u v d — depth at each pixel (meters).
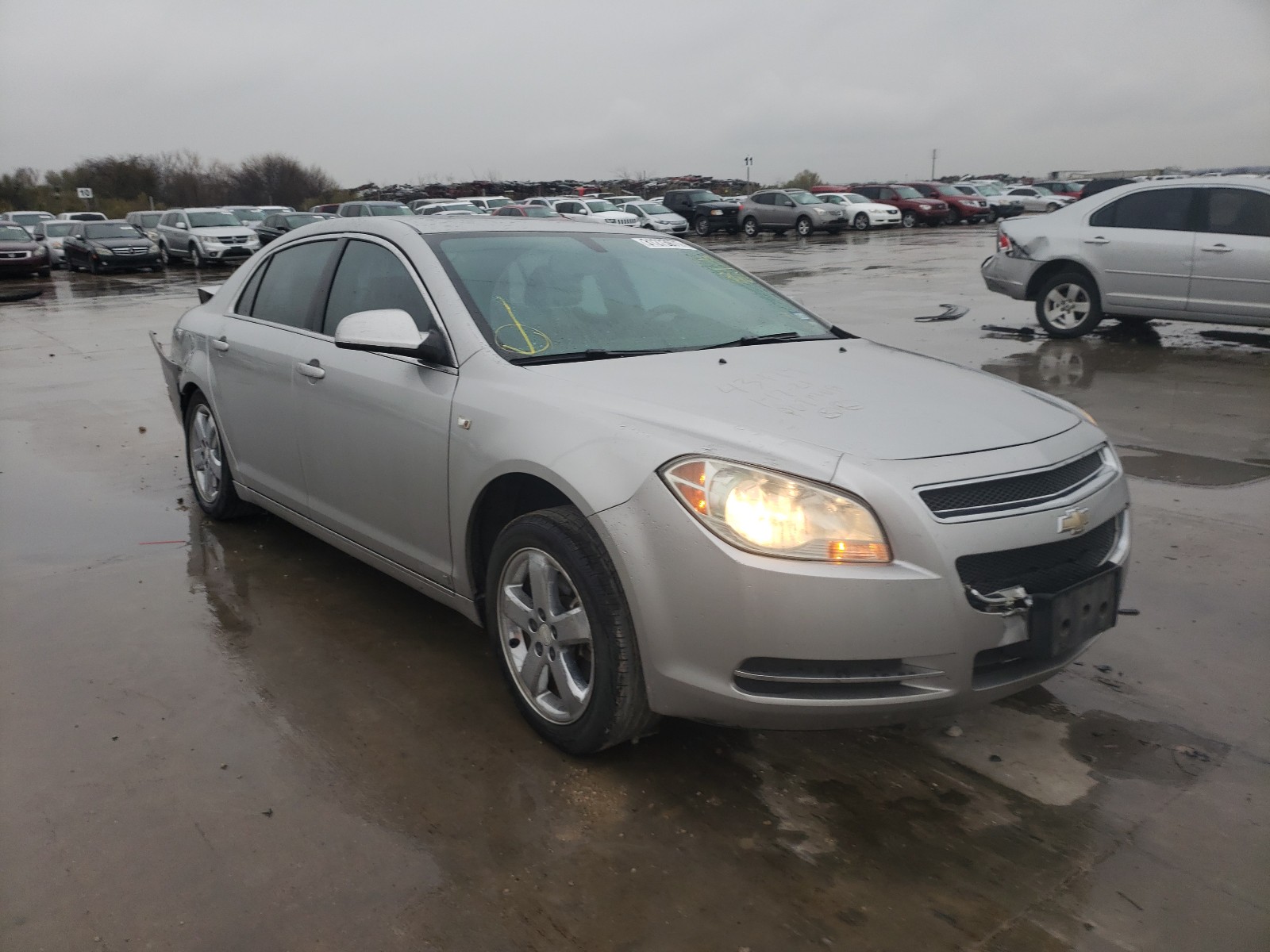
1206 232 9.16
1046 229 10.12
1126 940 2.08
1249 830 2.45
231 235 26.80
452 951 2.05
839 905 2.19
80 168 69.62
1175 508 4.89
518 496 2.98
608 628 2.52
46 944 2.06
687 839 2.41
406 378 3.19
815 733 2.91
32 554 4.38
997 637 2.38
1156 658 3.36
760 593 2.29
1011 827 2.47
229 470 4.49
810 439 2.43
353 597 3.89
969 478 2.38
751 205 33.31
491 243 3.52
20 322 14.59
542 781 2.65
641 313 3.41
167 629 3.60
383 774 2.69
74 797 2.57
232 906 2.18
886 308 12.97
